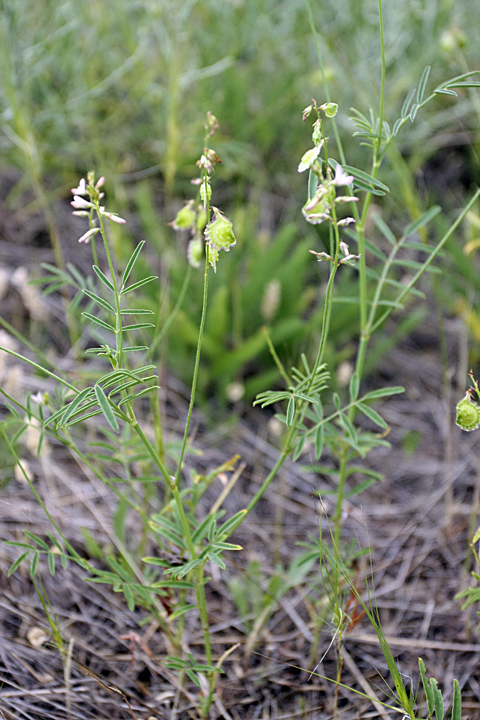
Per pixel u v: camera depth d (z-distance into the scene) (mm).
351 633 496
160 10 687
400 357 688
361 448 474
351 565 511
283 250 646
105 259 703
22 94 625
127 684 475
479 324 616
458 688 433
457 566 532
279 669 486
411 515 558
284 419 455
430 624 507
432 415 637
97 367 613
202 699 464
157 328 496
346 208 725
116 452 482
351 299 476
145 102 793
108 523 533
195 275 645
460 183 831
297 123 818
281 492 541
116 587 446
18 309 651
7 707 460
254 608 496
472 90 604
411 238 740
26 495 540
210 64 801
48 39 682
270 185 815
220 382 622
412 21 800
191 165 756
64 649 466
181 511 437
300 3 805
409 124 806
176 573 432
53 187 756
